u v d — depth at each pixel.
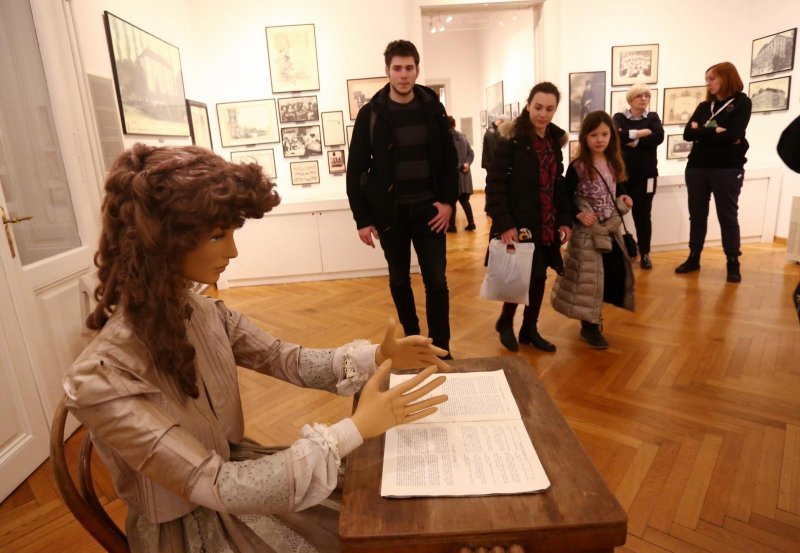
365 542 0.72
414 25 5.11
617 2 5.37
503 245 2.77
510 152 2.72
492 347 3.14
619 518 0.73
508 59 8.89
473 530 0.72
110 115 3.35
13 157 2.33
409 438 0.93
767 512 1.68
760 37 5.33
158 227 0.74
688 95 5.61
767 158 5.41
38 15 2.61
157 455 0.76
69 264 2.58
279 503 0.77
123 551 0.94
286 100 5.09
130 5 3.76
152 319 0.79
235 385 1.05
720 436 2.11
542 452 0.88
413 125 2.57
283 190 5.28
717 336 3.10
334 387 1.13
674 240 5.34
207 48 4.95
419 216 2.63
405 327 2.85
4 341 2.07
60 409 0.90
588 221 2.85
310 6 4.93
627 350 2.98
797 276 4.23
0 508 1.96
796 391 2.43
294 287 4.86
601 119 2.79
